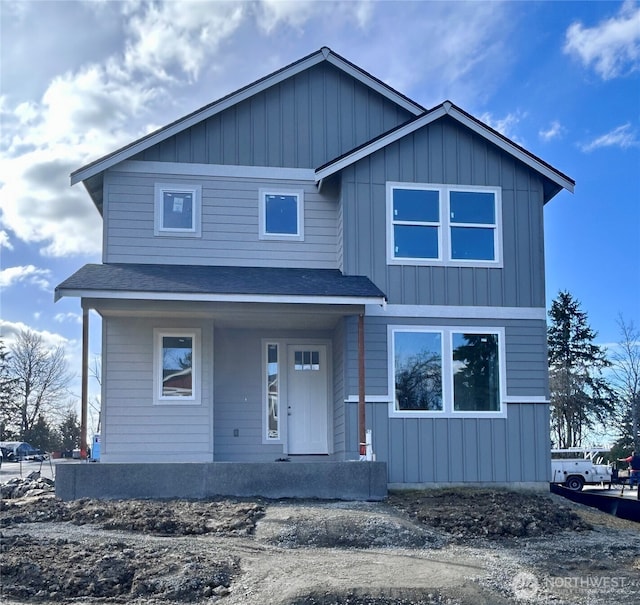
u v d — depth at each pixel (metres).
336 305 14.61
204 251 15.90
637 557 10.70
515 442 15.41
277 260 16.08
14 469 27.62
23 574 8.88
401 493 14.45
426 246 15.71
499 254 15.88
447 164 15.96
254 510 11.82
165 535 10.71
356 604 8.39
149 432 15.16
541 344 15.80
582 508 14.06
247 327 16.61
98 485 12.95
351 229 15.52
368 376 15.12
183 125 15.90
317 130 16.59
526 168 16.20
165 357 15.44
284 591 8.59
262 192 16.23
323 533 10.92
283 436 16.44
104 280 14.12
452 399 15.31
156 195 15.88
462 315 15.60
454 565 9.80
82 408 13.61
